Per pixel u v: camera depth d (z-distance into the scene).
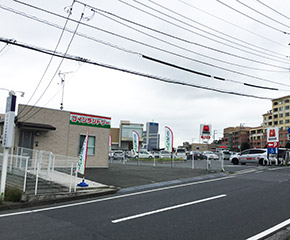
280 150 24.91
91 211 7.30
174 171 17.25
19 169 9.76
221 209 7.46
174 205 7.94
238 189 10.64
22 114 16.25
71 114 18.33
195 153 44.91
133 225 6.00
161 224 6.08
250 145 100.12
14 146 15.70
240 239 5.18
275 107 84.69
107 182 12.40
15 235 5.29
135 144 26.16
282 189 10.62
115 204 8.19
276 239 5.22
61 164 10.58
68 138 18.06
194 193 9.86
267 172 17.30
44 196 8.59
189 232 5.55
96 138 19.34
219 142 126.69
